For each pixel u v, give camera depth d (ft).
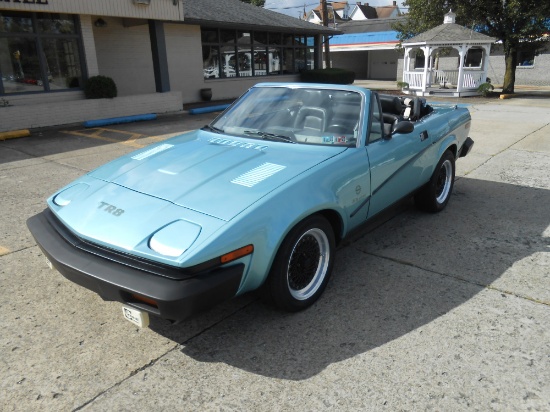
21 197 19.02
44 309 10.55
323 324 10.00
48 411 7.56
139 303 8.26
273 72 72.74
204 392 8.02
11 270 12.44
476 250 13.73
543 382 8.16
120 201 9.45
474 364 8.64
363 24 145.79
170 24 56.03
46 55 39.86
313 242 10.50
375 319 10.16
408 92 71.77
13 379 8.29
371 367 8.60
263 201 9.02
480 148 28.89
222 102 60.64
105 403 7.75
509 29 65.67
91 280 8.43
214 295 8.14
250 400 7.82
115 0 42.04
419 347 9.16
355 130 12.08
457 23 71.97
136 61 54.90
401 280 11.93
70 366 8.65
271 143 11.91
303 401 7.79
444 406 7.64
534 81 89.97
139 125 40.37
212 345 9.32
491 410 7.54
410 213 17.08
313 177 10.11
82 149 29.53
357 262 13.01
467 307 10.59
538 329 9.72
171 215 8.77
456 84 72.43
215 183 9.73
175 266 7.80
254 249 8.69
